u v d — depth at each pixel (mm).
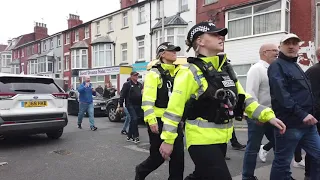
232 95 2318
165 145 2363
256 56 15289
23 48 44750
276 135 3268
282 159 3240
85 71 26344
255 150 3920
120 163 5457
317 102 3873
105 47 26328
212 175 2277
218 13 17359
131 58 24062
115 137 8125
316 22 13617
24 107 6652
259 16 15273
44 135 8500
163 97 3713
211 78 2326
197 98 2344
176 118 2342
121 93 7281
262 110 2506
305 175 4184
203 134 2326
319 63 4000
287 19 14430
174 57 3838
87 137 8141
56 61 35500
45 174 4793
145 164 3756
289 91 3227
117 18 25734
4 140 7672
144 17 22844
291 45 3254
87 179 4543
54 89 7387
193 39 2477
